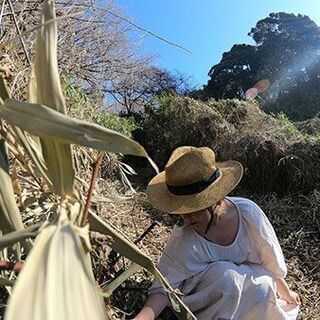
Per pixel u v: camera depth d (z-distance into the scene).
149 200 1.88
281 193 5.52
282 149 5.53
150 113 7.45
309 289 3.00
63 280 0.61
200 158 1.82
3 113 0.89
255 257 1.96
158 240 2.89
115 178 3.54
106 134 0.87
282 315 1.91
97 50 4.32
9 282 1.01
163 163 7.14
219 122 6.60
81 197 1.05
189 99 7.08
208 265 1.88
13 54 1.71
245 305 1.88
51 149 0.97
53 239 0.66
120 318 1.92
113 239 1.09
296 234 3.94
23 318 0.53
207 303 1.87
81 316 0.59
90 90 4.36
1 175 0.98
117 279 1.33
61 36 3.08
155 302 1.79
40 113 0.87
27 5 2.10
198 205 1.79
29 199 1.32
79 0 2.22
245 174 5.72
